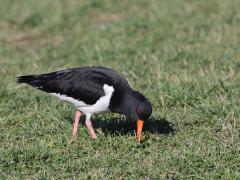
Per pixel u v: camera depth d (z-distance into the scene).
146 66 17.09
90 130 12.47
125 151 11.77
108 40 20.31
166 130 12.77
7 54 20.36
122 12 24.08
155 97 14.36
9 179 10.82
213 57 17.36
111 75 12.05
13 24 23.81
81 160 11.38
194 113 13.51
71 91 12.02
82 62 18.27
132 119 13.13
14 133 12.99
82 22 23.17
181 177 10.59
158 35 20.36
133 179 10.57
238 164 11.02
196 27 20.95
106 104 11.93
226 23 21.11
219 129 12.63
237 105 13.56
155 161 11.27
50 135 12.74
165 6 23.92
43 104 14.56
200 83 14.91
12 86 15.98
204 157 11.23
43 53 20.03
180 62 17.25
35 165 11.36
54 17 23.66
